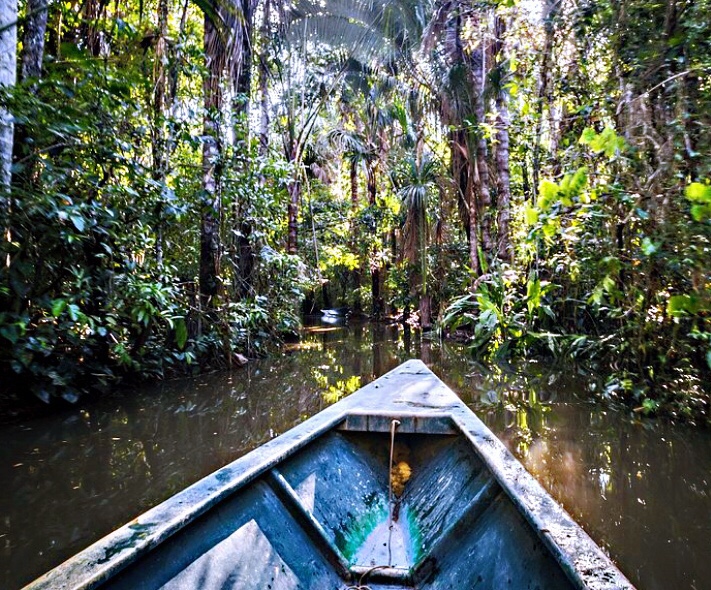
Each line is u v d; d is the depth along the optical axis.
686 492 2.89
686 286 3.99
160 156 5.52
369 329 13.11
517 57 6.38
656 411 4.22
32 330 4.15
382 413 2.77
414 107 10.50
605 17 4.60
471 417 2.71
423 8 8.45
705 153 3.39
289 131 10.23
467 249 11.22
